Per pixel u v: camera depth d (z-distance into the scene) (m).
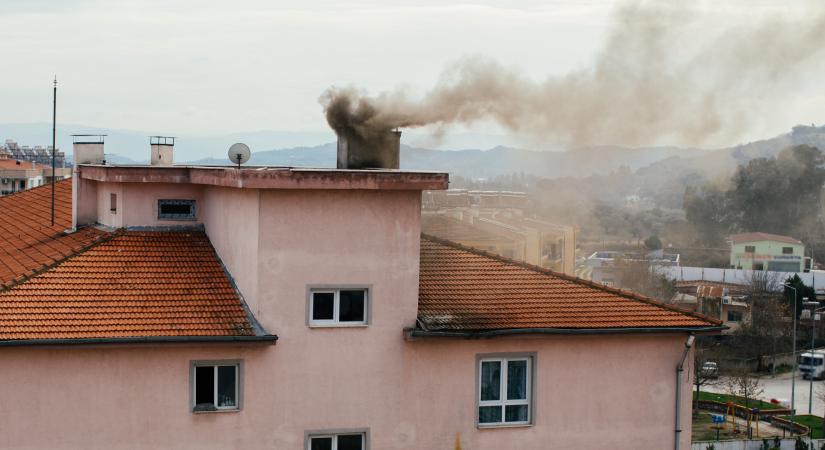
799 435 76.44
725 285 116.12
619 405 23.50
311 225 21.36
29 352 20.11
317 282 21.47
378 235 21.75
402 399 22.11
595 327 22.92
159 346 20.50
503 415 22.89
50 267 22.30
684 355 23.84
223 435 21.16
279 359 21.38
